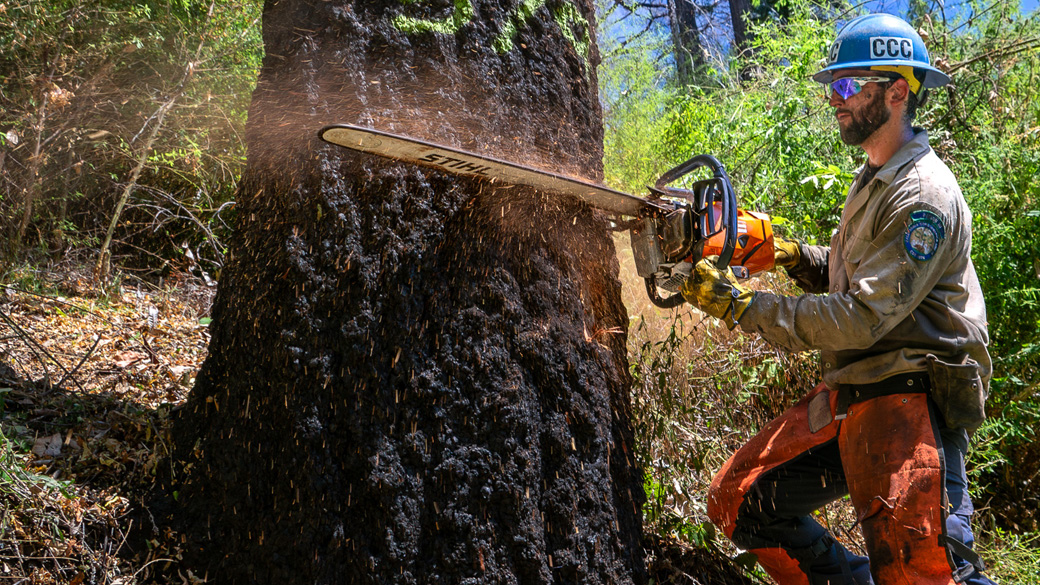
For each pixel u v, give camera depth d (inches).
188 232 161.0
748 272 89.5
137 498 80.1
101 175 151.2
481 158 67.5
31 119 129.0
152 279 150.9
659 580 95.3
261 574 74.0
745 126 187.2
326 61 72.2
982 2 220.5
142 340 112.9
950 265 80.4
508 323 76.4
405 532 71.8
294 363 72.1
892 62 80.8
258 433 74.5
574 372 80.1
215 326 81.4
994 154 163.5
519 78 81.0
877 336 77.0
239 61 158.9
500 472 74.2
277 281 73.3
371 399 72.1
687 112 204.1
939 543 74.5
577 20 88.4
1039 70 206.7
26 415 89.2
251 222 77.2
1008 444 143.0
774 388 129.6
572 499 78.1
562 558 77.0
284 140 73.2
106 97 147.3
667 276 88.0
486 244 75.5
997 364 145.0
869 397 81.4
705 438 116.3
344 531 72.0
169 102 141.1
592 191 78.9
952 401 77.8
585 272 86.0
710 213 81.0
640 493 89.4
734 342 128.7
